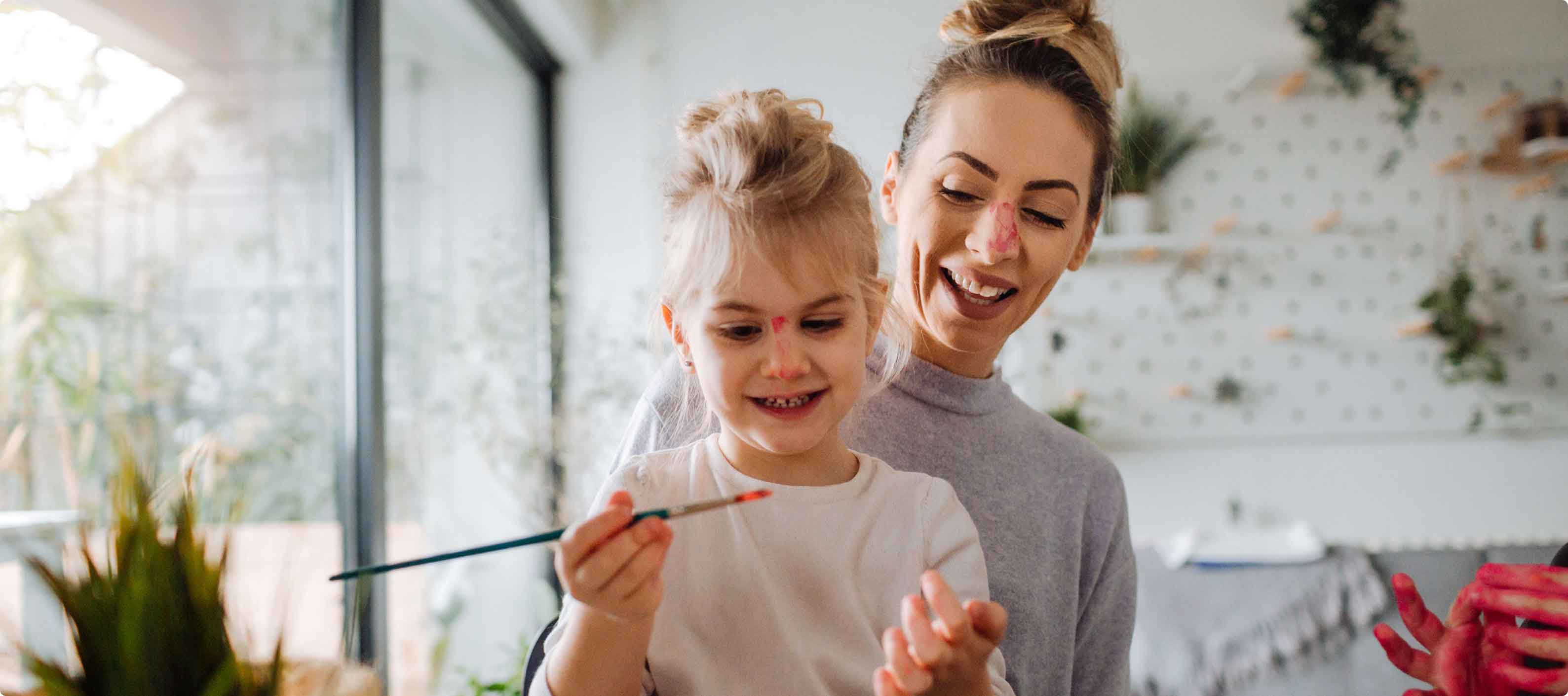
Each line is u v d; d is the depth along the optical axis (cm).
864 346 70
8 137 138
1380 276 352
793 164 68
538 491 337
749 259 66
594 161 365
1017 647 83
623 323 358
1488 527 349
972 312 84
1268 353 353
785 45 362
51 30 146
